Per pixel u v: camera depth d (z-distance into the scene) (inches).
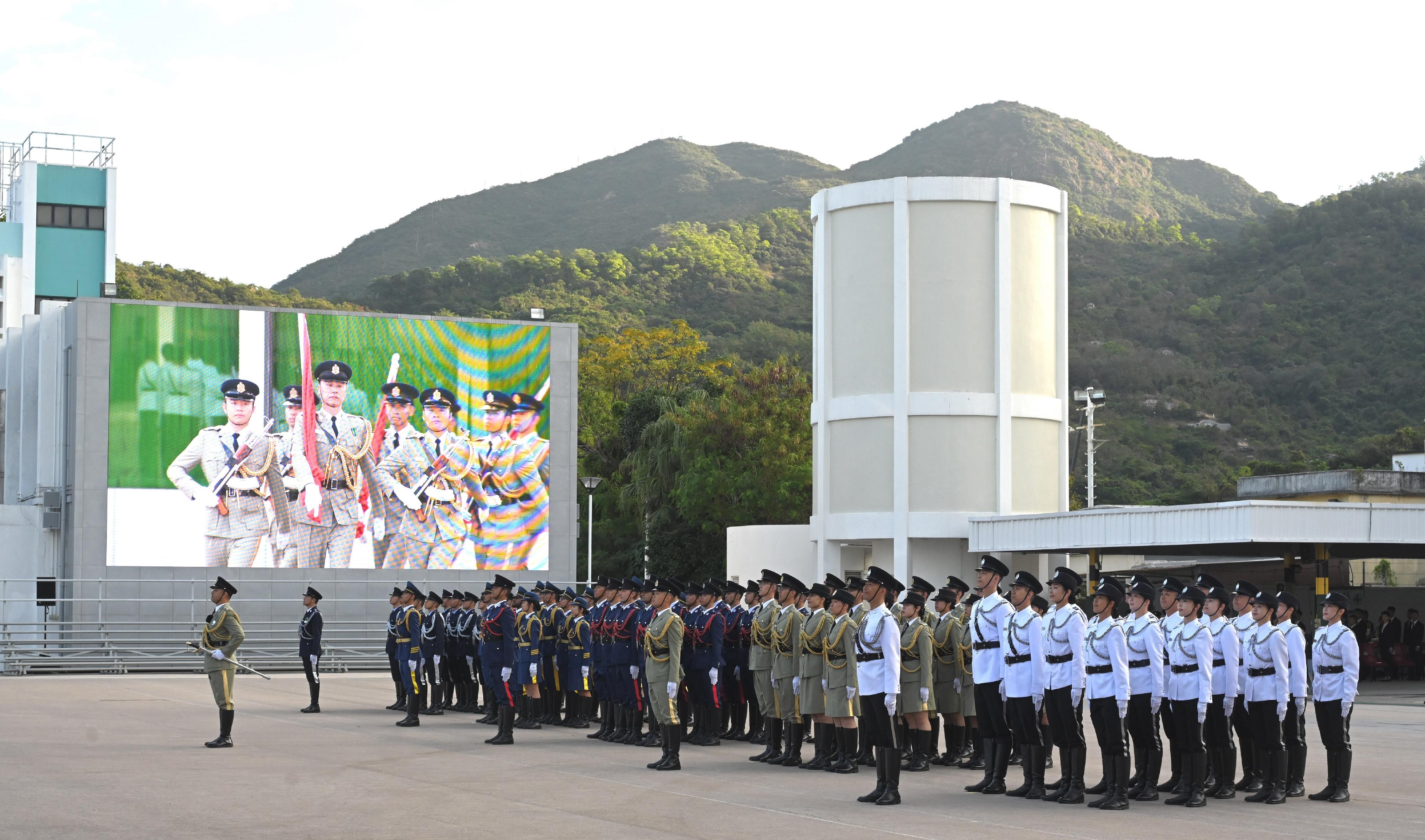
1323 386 4827.8
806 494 2593.5
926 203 1836.9
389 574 1968.5
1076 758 649.6
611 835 538.3
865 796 637.9
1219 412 4840.1
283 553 1921.8
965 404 1809.8
